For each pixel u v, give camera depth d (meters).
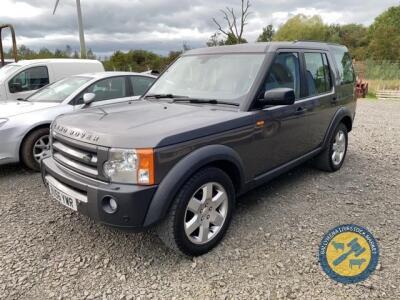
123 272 2.99
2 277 2.91
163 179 2.79
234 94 3.67
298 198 4.40
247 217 3.90
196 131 2.98
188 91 4.05
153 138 2.74
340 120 5.15
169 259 3.16
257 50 3.96
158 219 2.78
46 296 2.70
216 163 3.26
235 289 2.76
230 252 3.24
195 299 2.66
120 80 6.60
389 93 19.39
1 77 8.09
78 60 9.18
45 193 4.61
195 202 3.06
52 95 6.17
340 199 4.37
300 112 4.22
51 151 3.53
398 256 3.16
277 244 3.36
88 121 3.19
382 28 52.09
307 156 4.60
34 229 3.68
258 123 3.55
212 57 4.20
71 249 3.32
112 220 2.76
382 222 3.77
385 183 4.92
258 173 3.76
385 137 7.97
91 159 2.89
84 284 2.83
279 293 2.71
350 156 6.30
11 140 5.16
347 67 5.62
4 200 4.39
